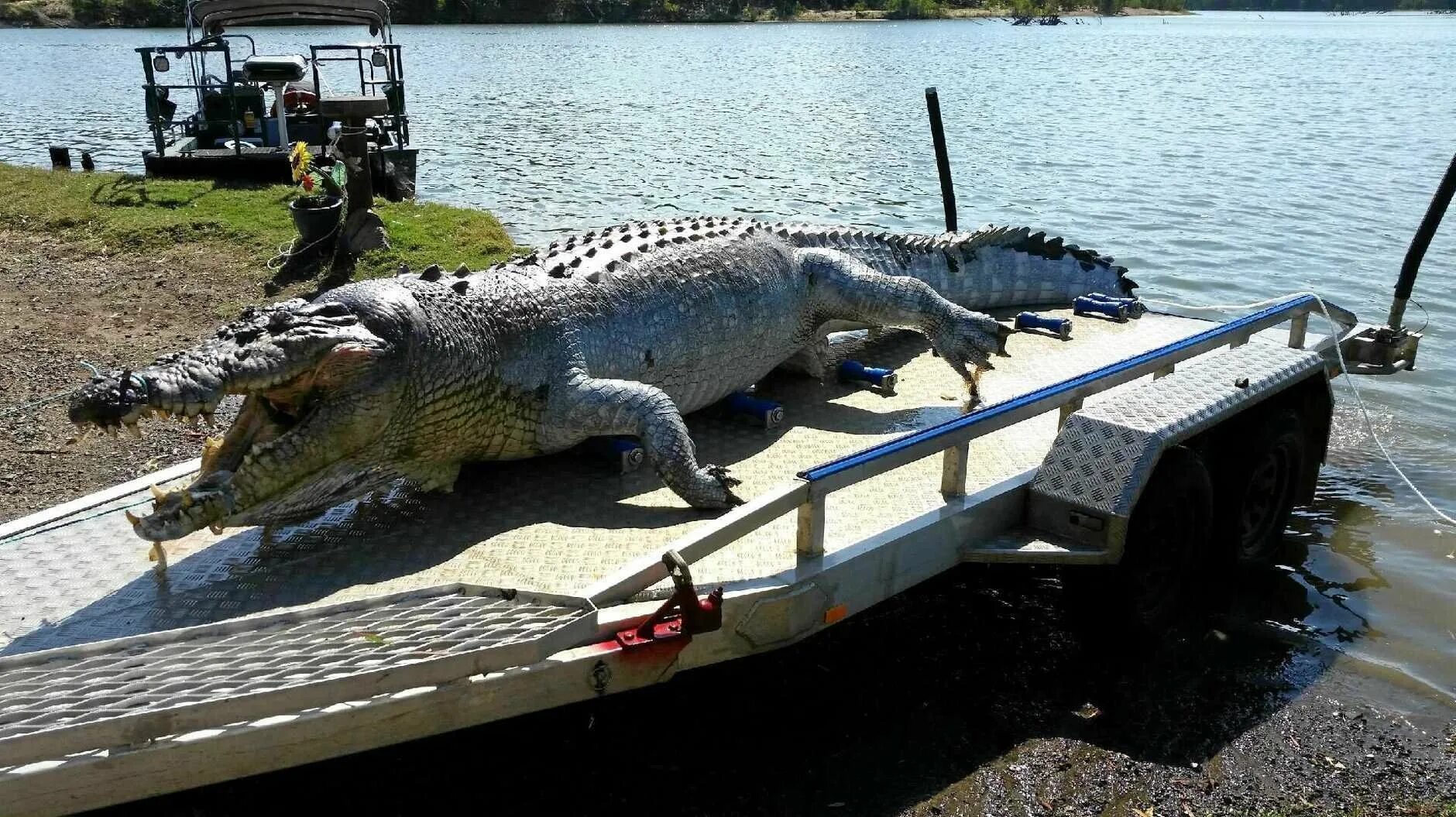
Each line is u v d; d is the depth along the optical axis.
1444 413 8.55
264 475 3.95
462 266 4.96
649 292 5.38
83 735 2.86
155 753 2.98
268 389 3.94
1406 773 4.41
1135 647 5.21
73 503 4.64
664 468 4.69
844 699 4.77
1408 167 20.31
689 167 20.47
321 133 16.91
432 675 3.21
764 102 33.00
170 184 15.66
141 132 25.48
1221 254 13.55
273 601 3.88
